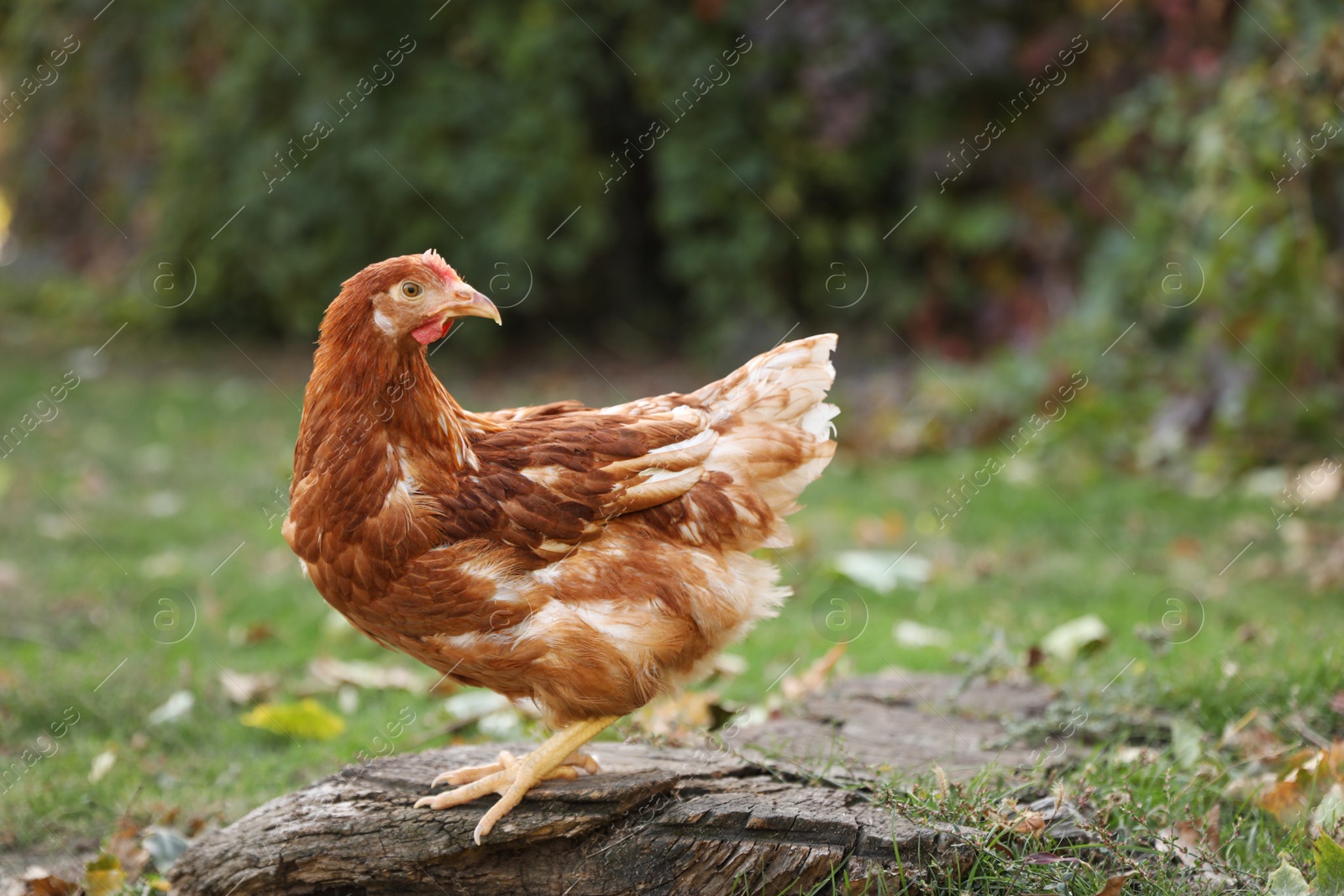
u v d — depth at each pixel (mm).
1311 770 3959
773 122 11641
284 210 12508
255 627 6496
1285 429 8430
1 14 14969
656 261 13328
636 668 3502
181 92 13281
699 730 4418
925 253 11961
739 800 3596
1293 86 7859
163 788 4863
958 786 3729
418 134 12133
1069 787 3902
